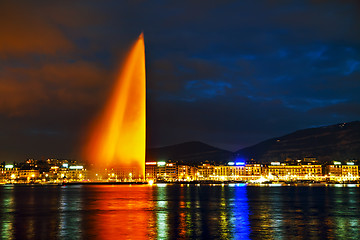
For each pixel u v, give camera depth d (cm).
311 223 8906
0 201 15588
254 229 8081
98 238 7194
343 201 15300
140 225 8625
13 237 7331
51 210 11781
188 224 8744
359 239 7081
